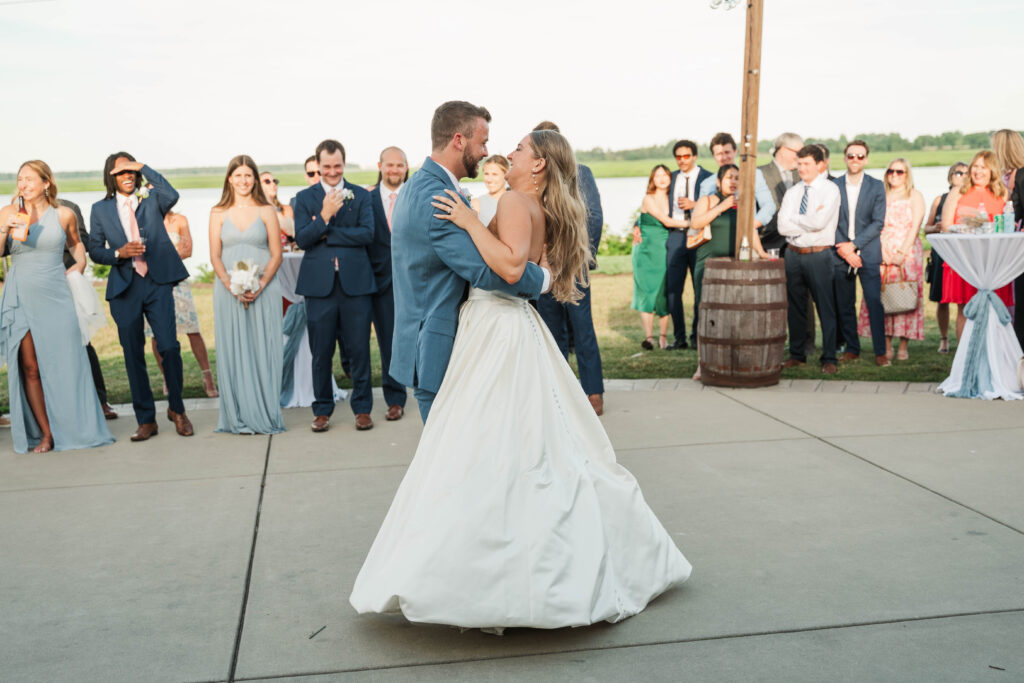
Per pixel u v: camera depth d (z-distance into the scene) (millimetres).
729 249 8328
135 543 3822
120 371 8547
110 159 5621
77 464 5172
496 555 2666
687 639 2803
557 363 3029
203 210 15547
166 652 2818
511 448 2768
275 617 3059
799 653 2699
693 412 5988
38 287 5453
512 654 2742
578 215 3061
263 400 5816
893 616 2926
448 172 2998
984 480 4375
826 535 3684
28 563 3615
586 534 2787
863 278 7512
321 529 3945
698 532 3756
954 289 7168
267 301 5758
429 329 2934
